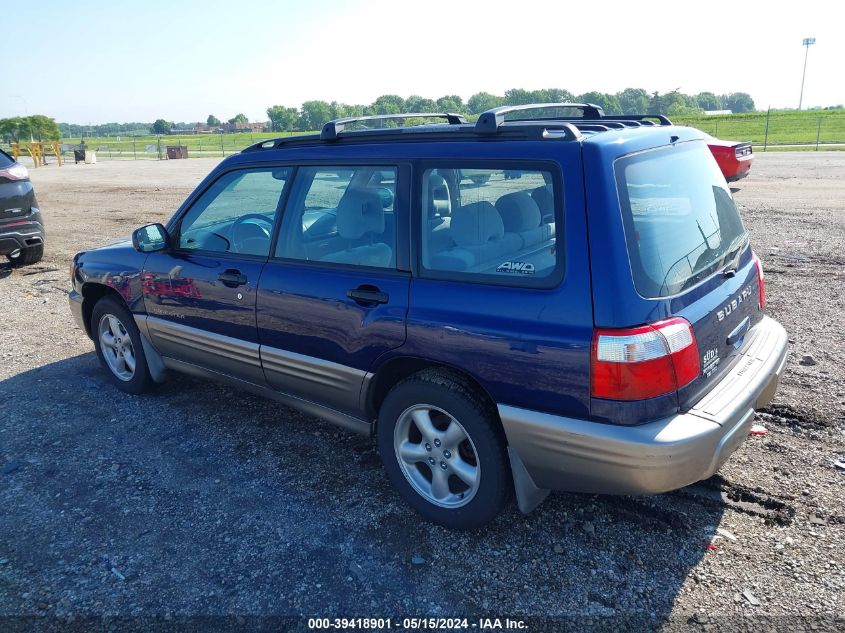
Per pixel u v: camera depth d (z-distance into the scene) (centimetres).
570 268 275
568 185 279
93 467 412
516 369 290
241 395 511
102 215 1539
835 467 371
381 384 360
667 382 270
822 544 312
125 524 354
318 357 372
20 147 5138
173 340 461
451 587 300
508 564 312
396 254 334
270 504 368
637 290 268
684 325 276
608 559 312
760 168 1847
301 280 370
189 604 296
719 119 5441
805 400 448
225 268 412
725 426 279
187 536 342
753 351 340
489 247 303
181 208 450
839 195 1277
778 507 341
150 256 464
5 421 478
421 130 338
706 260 312
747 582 292
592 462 279
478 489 320
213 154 4600
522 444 297
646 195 291
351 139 368
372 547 329
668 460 266
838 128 3969
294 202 383
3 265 1012
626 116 388
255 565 319
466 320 303
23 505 375
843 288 694
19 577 317
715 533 324
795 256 834
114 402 505
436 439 333
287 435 445
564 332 275
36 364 590
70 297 541
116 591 306
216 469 406
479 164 305
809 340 554
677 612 279
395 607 289
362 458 413
